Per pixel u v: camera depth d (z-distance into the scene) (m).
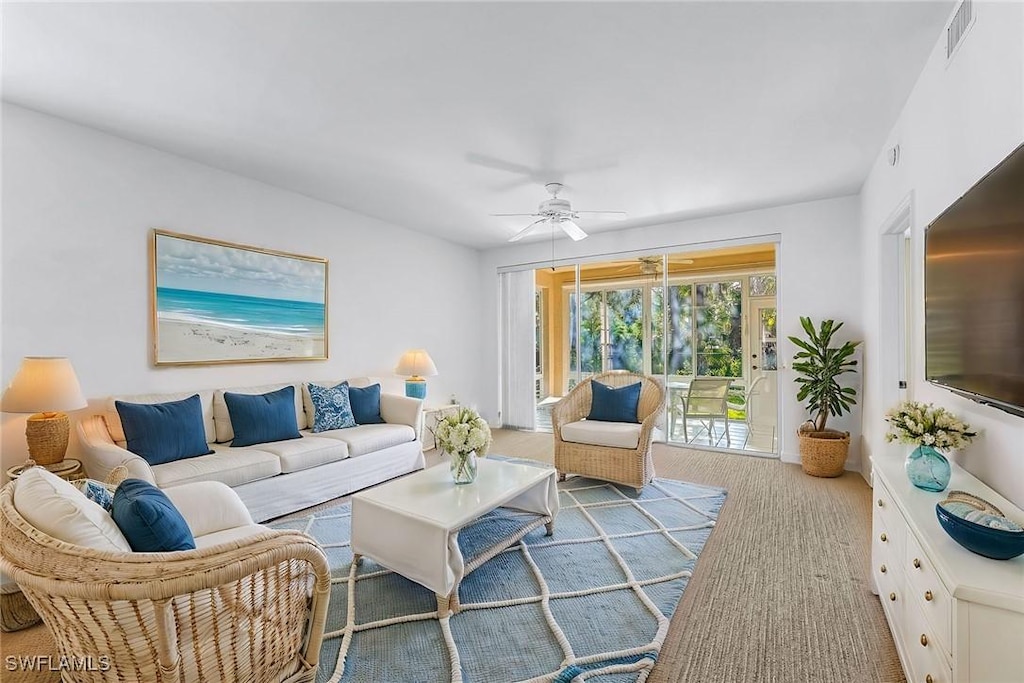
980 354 1.52
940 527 1.45
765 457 4.72
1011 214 1.33
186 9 1.82
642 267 5.46
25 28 1.93
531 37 2.01
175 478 2.66
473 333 6.41
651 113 2.69
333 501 3.48
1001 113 1.54
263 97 2.52
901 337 3.34
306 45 2.07
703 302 5.10
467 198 4.25
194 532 1.88
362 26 1.94
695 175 3.69
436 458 4.76
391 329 5.13
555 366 6.12
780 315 4.56
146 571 1.03
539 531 2.95
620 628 1.95
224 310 3.62
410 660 1.77
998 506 1.51
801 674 1.68
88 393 2.92
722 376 5.00
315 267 4.30
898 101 2.57
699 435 5.12
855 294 4.21
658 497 3.54
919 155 2.38
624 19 1.89
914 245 2.48
